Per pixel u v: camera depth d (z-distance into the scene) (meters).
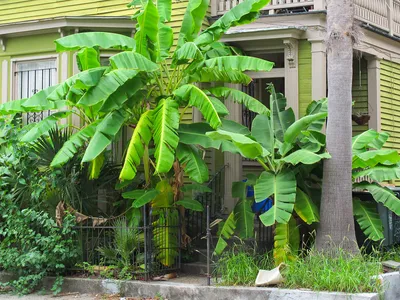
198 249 11.55
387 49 14.97
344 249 9.48
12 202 10.77
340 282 8.27
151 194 10.42
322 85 12.51
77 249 10.59
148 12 10.23
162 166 9.53
